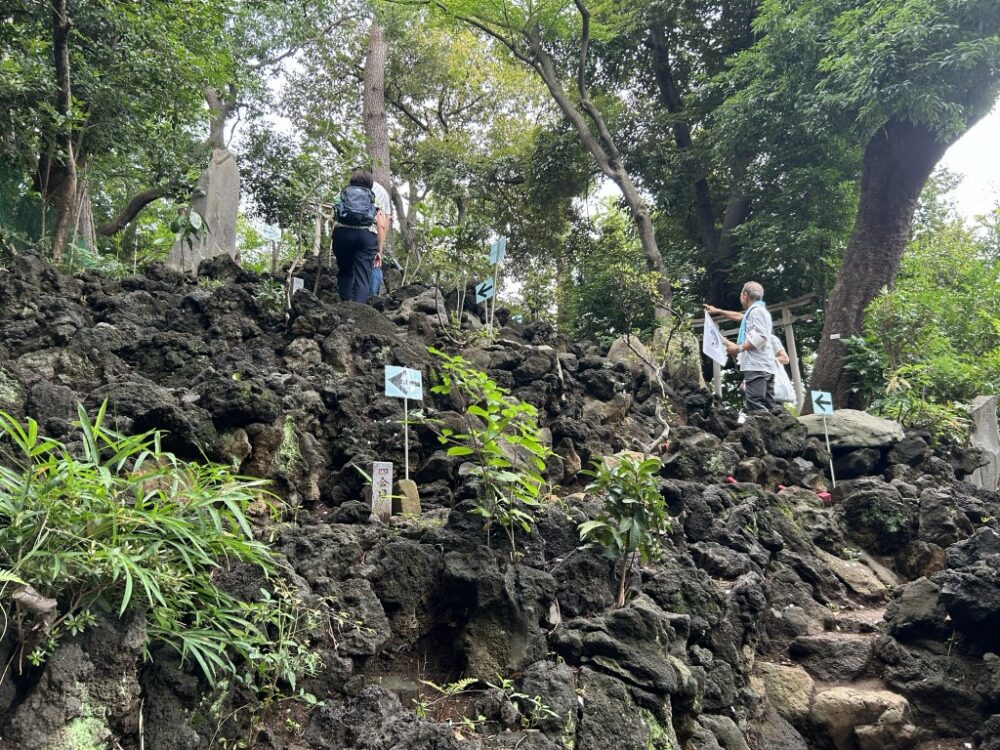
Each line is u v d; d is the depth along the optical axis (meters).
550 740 3.05
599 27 14.52
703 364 14.02
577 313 14.18
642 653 3.45
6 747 2.28
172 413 3.98
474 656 3.37
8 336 5.07
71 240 8.62
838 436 7.02
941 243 13.73
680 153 15.88
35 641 2.37
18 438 2.82
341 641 3.18
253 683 2.88
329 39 19.28
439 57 19.75
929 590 4.42
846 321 10.64
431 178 17.27
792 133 13.05
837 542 5.55
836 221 13.41
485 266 10.12
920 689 4.09
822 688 4.21
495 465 3.72
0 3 8.94
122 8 9.27
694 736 3.49
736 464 6.10
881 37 9.95
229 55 11.48
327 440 4.90
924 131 10.53
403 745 2.78
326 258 8.93
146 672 2.68
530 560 3.78
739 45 16.05
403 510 4.41
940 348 9.58
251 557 2.86
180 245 8.88
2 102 8.29
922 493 5.93
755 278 14.69
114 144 9.64
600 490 4.04
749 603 4.21
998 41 9.50
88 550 2.46
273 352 6.09
